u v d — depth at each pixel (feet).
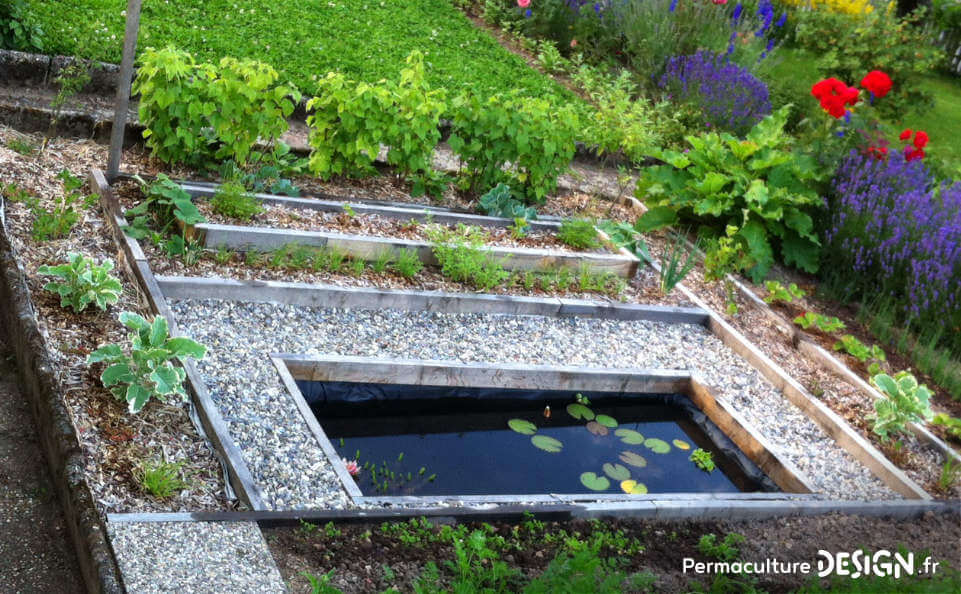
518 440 16.71
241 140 20.42
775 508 14.65
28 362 13.16
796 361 20.42
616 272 21.77
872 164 27.22
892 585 12.66
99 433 12.48
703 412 18.21
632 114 26.13
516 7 36.55
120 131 18.83
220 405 13.96
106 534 10.59
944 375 20.92
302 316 17.10
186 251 17.35
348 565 11.27
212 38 26.86
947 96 46.75
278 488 12.61
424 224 21.31
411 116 21.95
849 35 39.93
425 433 16.78
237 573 10.61
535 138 23.20
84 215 17.79
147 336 13.26
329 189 22.03
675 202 24.63
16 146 19.45
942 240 22.86
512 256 20.47
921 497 16.19
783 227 24.62
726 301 22.31
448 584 11.32
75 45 23.66
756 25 40.55
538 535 12.84
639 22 34.81
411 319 18.10
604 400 18.24
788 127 34.35
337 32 30.48
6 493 11.47
